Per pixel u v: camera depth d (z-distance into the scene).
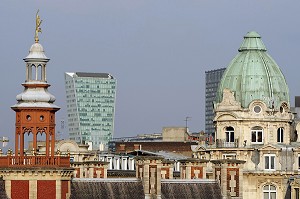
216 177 192.12
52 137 178.50
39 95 178.00
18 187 176.00
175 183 189.25
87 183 182.75
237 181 191.88
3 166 176.38
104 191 183.38
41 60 179.12
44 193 176.62
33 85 178.62
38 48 179.88
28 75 179.00
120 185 185.00
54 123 179.00
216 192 191.00
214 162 192.75
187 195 188.88
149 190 186.00
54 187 177.12
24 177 176.00
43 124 177.75
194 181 190.38
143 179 186.25
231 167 191.62
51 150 178.62
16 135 178.00
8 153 177.12
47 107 177.88
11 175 175.75
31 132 177.75
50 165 177.38
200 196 189.50
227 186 191.38
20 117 177.75
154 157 186.50
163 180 188.88
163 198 187.00
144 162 186.00
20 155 177.38
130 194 185.00
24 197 175.88
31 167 176.12
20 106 177.62
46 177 176.75
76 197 180.88
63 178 178.00
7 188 175.62
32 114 177.62
